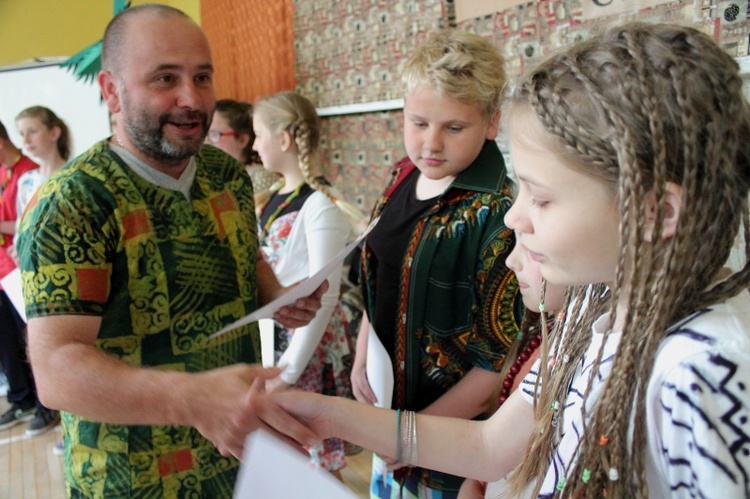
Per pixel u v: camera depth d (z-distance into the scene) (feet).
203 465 3.22
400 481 3.56
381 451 2.44
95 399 2.49
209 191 3.53
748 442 1.30
